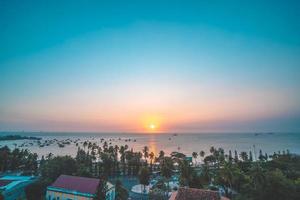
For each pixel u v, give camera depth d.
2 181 78.00
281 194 61.44
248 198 68.31
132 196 88.56
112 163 127.88
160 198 82.69
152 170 150.00
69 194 67.00
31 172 115.19
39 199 73.19
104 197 54.28
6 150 150.38
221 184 86.88
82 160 132.75
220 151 188.25
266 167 120.00
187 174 89.94
